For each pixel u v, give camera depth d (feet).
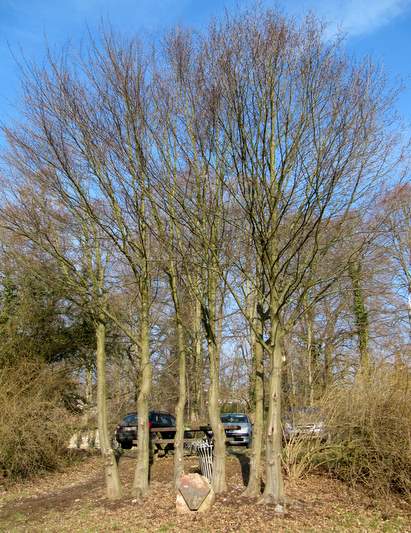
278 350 27.89
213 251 28.84
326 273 29.91
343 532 23.72
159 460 48.01
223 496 29.76
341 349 63.62
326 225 27.27
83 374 67.15
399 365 34.09
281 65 25.81
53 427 46.37
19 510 32.04
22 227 31.37
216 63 26.58
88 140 29.27
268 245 27.76
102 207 31.96
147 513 27.71
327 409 34.71
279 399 27.96
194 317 55.52
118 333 60.75
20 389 47.19
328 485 32.60
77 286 32.14
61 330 56.95
